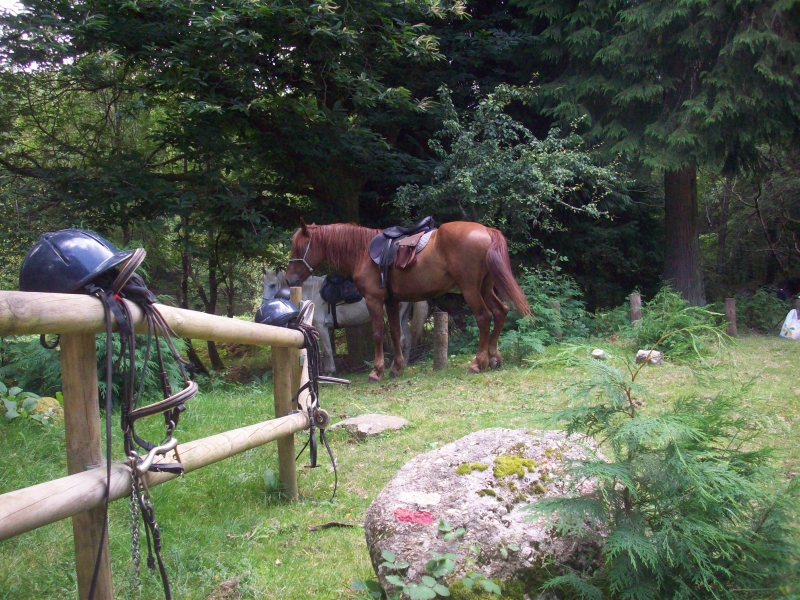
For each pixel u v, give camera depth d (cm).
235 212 1049
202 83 918
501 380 758
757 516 238
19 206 958
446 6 1090
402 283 839
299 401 416
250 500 405
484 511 269
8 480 407
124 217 1016
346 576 304
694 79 1202
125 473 214
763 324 1245
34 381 678
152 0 905
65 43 928
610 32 1241
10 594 277
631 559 218
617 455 250
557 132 1128
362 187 1334
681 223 1330
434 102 1118
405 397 727
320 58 1005
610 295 1462
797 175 1761
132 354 203
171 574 301
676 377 678
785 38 1095
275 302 402
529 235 1212
